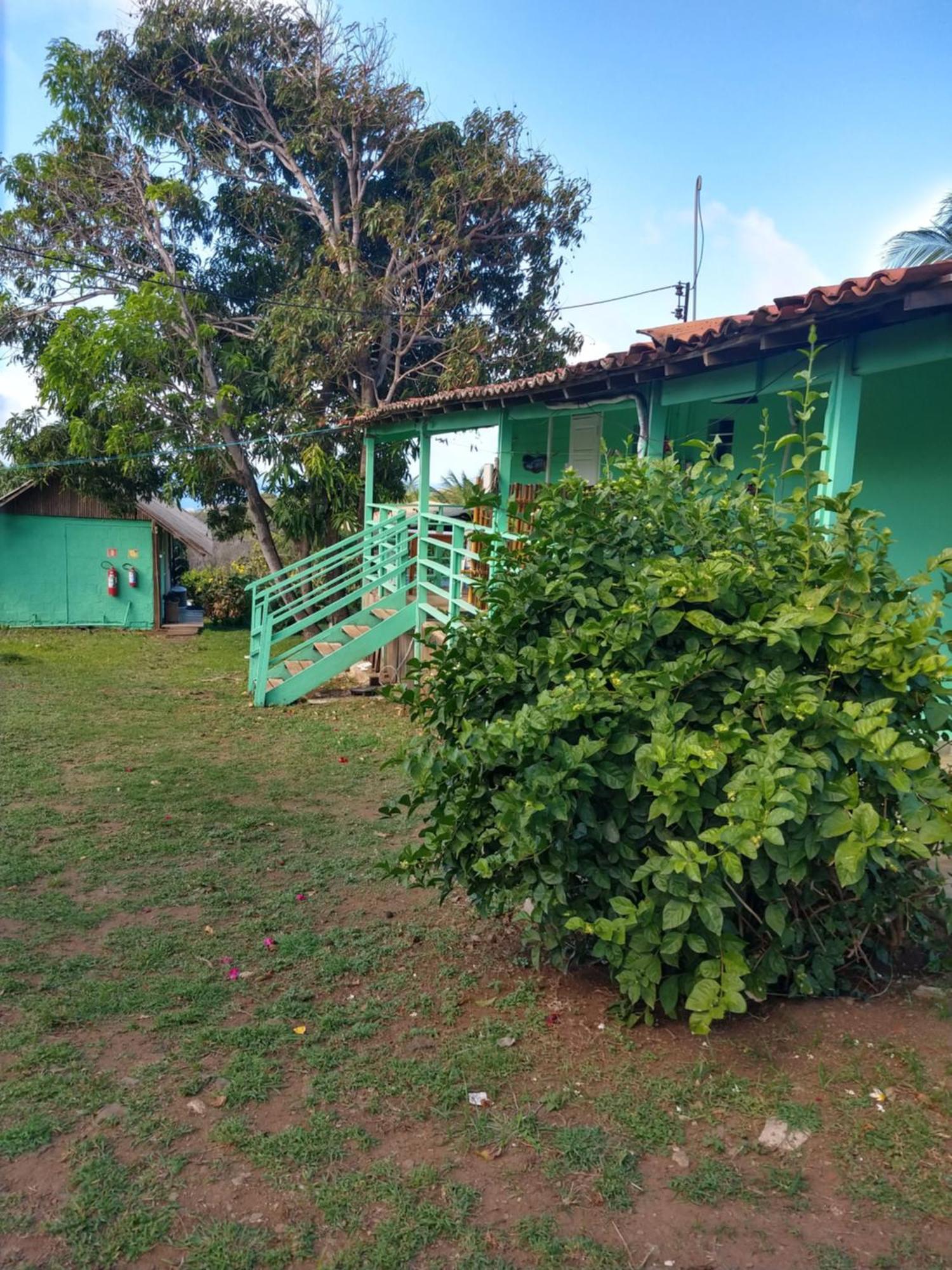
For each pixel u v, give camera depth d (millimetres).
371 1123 3035
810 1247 2473
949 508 6984
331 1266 2439
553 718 3205
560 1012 3721
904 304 4555
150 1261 2461
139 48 16219
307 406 15875
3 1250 2492
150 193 15570
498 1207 2645
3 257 16203
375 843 5961
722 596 3467
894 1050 3250
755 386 6094
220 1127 2996
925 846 3086
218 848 5855
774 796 2920
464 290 16750
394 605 11906
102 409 15133
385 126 16312
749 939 3492
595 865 3455
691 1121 3006
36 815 6484
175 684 12250
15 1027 3639
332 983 4043
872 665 3301
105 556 18562
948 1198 2617
